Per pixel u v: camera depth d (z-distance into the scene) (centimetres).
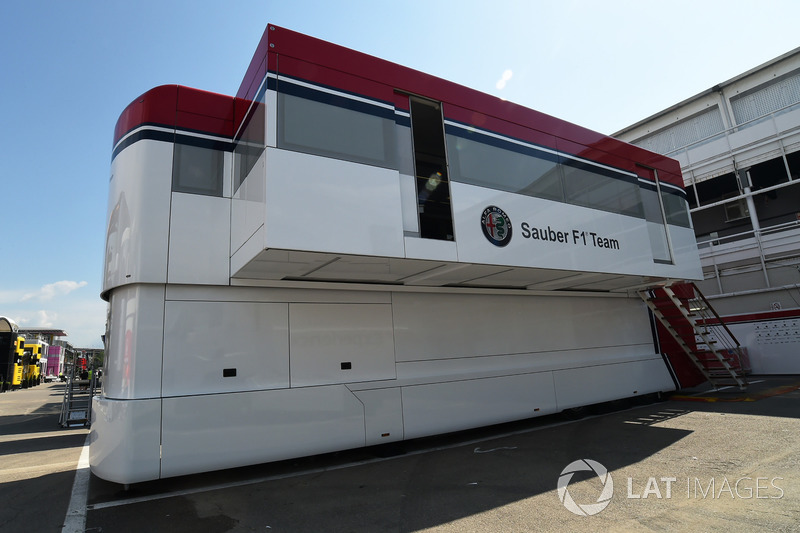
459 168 684
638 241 913
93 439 573
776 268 1667
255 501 491
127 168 609
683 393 1212
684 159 1983
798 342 1544
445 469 593
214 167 642
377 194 580
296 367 638
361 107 605
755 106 1930
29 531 421
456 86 717
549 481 520
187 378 566
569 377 922
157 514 459
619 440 706
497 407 802
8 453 810
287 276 639
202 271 600
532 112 812
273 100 531
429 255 611
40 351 5206
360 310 712
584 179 862
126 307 571
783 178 1908
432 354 773
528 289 927
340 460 664
